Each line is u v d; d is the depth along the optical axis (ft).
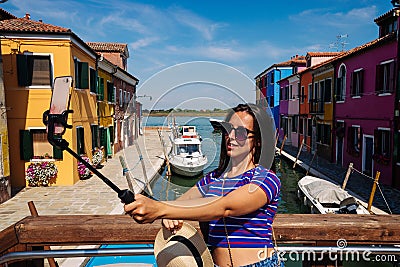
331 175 55.57
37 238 6.63
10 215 33.24
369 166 54.60
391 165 46.62
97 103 60.95
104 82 66.44
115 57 85.81
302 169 64.13
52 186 45.85
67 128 4.31
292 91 99.35
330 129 69.92
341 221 6.68
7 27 44.34
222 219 5.47
